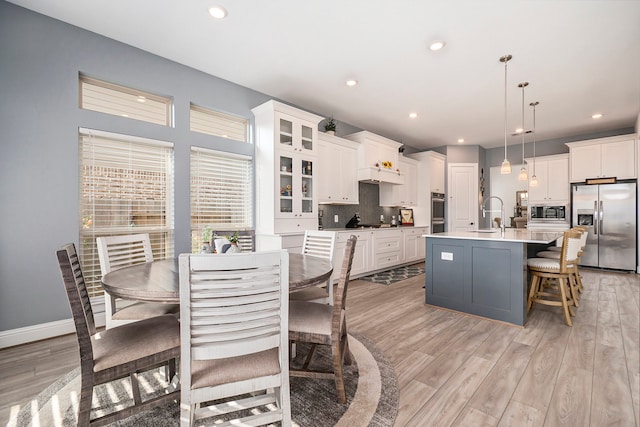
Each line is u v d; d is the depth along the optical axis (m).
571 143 5.66
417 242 6.19
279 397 1.35
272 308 1.28
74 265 1.55
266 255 1.21
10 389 1.79
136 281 1.51
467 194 6.95
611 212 5.23
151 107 3.18
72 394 1.74
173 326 1.53
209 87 3.54
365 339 2.49
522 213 10.78
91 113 2.74
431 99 4.29
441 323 2.86
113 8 2.43
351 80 3.69
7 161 2.36
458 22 2.58
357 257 4.77
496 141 6.70
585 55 3.09
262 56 3.15
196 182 3.48
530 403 1.64
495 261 2.92
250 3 2.37
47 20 2.52
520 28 2.65
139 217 3.06
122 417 1.28
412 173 6.51
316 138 4.27
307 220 4.10
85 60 2.70
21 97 2.41
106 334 1.44
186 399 1.16
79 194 2.69
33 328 2.46
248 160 3.94
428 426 1.47
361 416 1.55
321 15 2.51
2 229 2.35
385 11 2.45
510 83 3.77
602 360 2.10
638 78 3.60
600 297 3.66
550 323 2.84
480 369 2.00
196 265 1.12
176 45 2.96
